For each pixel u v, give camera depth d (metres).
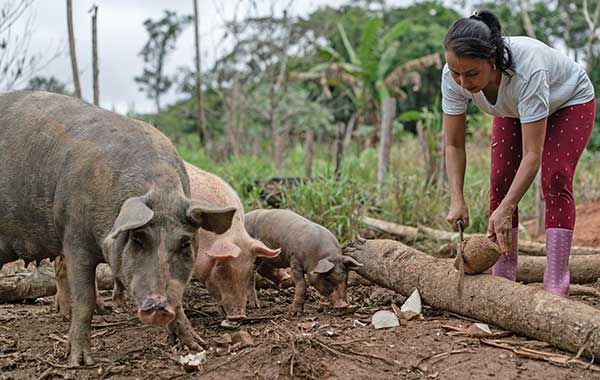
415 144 16.05
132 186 4.19
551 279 5.07
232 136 17.47
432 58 15.43
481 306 4.82
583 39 27.94
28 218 4.71
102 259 4.54
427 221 9.87
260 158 16.62
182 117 27.08
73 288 4.45
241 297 5.28
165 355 4.60
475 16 4.73
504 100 4.86
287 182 9.98
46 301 6.57
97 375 4.30
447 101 5.15
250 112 22.27
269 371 4.13
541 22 28.30
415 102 26.53
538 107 4.64
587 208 11.37
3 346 4.99
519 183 4.68
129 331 5.27
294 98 22.61
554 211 5.03
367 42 15.86
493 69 4.69
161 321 3.82
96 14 9.49
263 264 6.27
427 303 5.34
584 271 6.47
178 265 4.02
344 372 4.10
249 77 21.67
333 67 16.34
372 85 16.38
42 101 4.89
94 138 4.46
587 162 15.48
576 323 4.26
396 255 5.71
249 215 6.43
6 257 4.98
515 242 5.42
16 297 6.35
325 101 24.14
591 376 4.03
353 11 29.30
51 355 4.74
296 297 5.63
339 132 13.02
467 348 4.44
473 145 15.83
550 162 5.00
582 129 5.00
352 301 5.97
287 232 5.84
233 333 4.91
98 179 4.29
